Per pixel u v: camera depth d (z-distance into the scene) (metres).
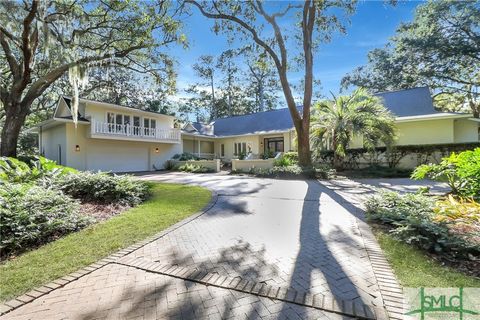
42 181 6.95
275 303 2.33
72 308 2.32
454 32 19.56
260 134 22.02
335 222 4.78
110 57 13.84
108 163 17.58
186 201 6.79
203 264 3.13
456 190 5.75
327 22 12.89
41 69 14.68
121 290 2.60
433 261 3.01
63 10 11.97
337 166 14.42
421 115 15.32
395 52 22.48
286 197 7.27
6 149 12.94
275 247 3.64
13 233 3.86
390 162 14.48
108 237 4.11
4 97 13.54
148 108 28.17
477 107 25.17
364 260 3.14
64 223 4.44
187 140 24.17
